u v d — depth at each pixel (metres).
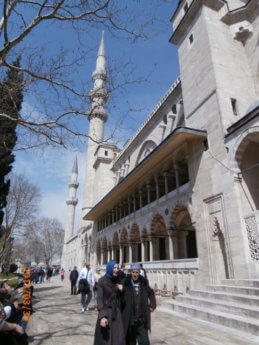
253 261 11.70
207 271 13.85
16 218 32.84
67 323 9.30
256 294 9.16
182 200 17.14
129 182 23.94
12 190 33.12
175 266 16.34
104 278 5.11
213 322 8.62
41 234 76.06
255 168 13.91
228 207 13.37
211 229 14.39
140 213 23.42
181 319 9.48
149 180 22.30
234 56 17.33
